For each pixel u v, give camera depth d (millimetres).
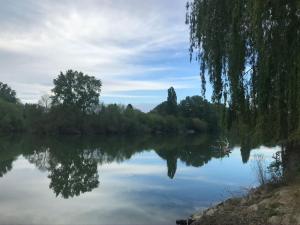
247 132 16922
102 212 19578
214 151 57562
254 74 15852
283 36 14477
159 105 131250
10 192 24906
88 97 106250
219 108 17109
